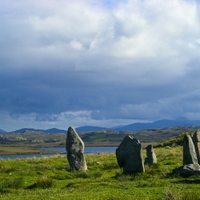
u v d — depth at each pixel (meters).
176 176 26.36
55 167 35.94
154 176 27.56
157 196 18.25
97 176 30.45
